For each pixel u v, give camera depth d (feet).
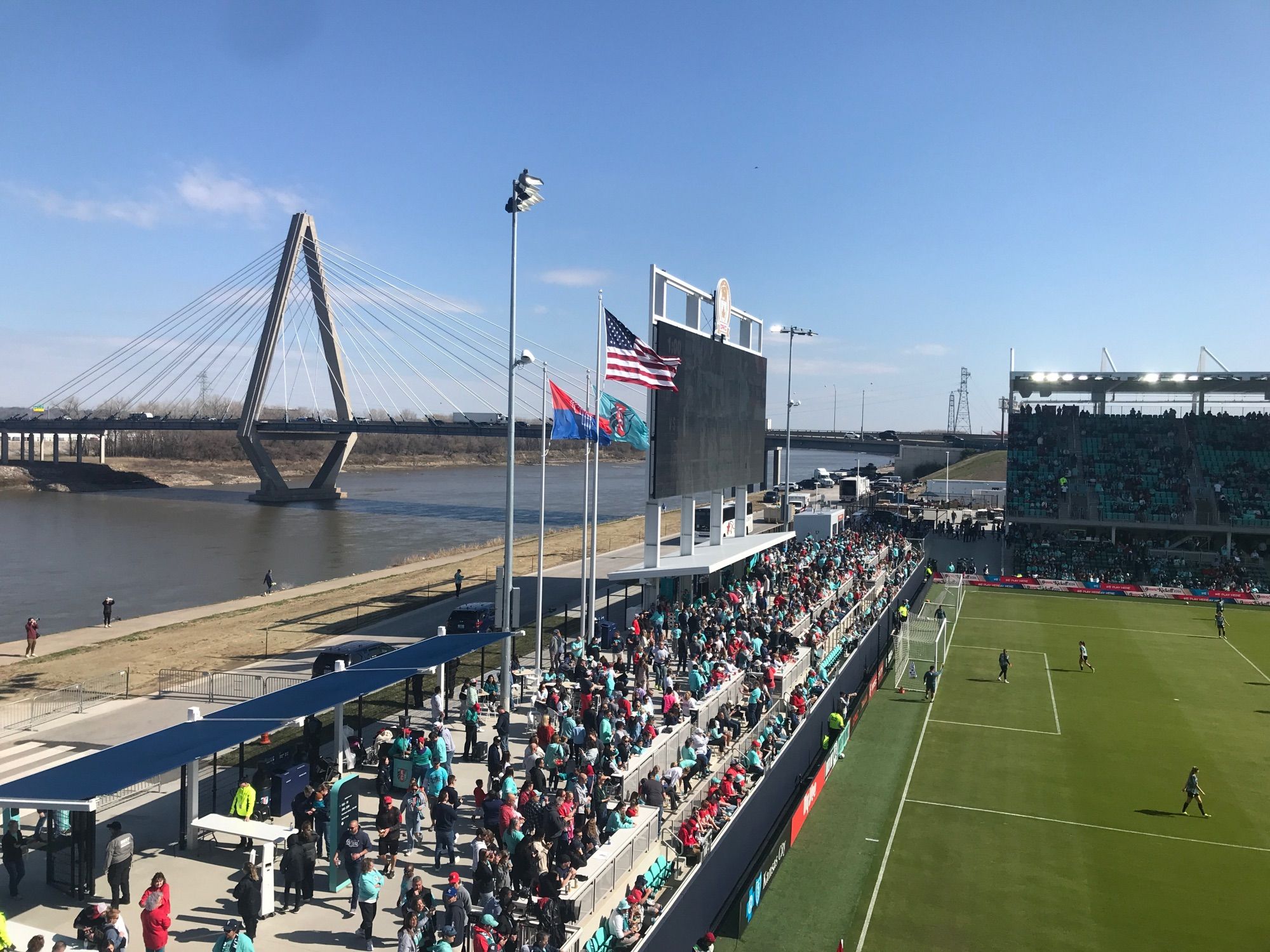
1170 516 265.13
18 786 56.13
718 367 163.84
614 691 101.30
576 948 58.18
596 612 173.37
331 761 88.89
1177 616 208.85
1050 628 193.57
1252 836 88.43
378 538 355.77
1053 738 118.42
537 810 68.54
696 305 156.66
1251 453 295.48
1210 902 75.25
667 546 275.18
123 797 80.28
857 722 123.13
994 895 76.33
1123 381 311.47
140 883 64.39
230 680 125.80
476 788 74.54
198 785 77.87
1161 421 317.63
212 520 417.08
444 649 92.84
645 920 62.75
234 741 64.69
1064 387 322.14
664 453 140.97
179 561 293.23
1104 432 314.35
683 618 130.82
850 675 123.34
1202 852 84.79
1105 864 82.17
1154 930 70.85
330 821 67.56
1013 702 135.44
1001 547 290.97
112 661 140.77
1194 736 119.34
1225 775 104.83
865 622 168.04
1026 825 90.74
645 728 88.43
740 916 67.97
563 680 109.81
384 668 86.02
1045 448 307.99
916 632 176.96
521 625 160.76
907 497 438.40
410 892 54.34
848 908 73.92
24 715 108.58
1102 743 116.57
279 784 74.64
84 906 60.70
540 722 89.15
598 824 71.72
